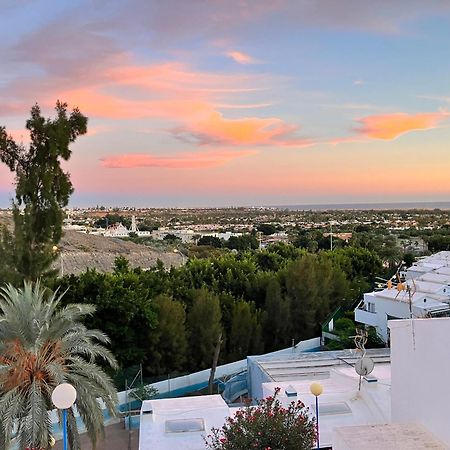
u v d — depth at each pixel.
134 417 21.38
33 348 14.43
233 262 40.12
